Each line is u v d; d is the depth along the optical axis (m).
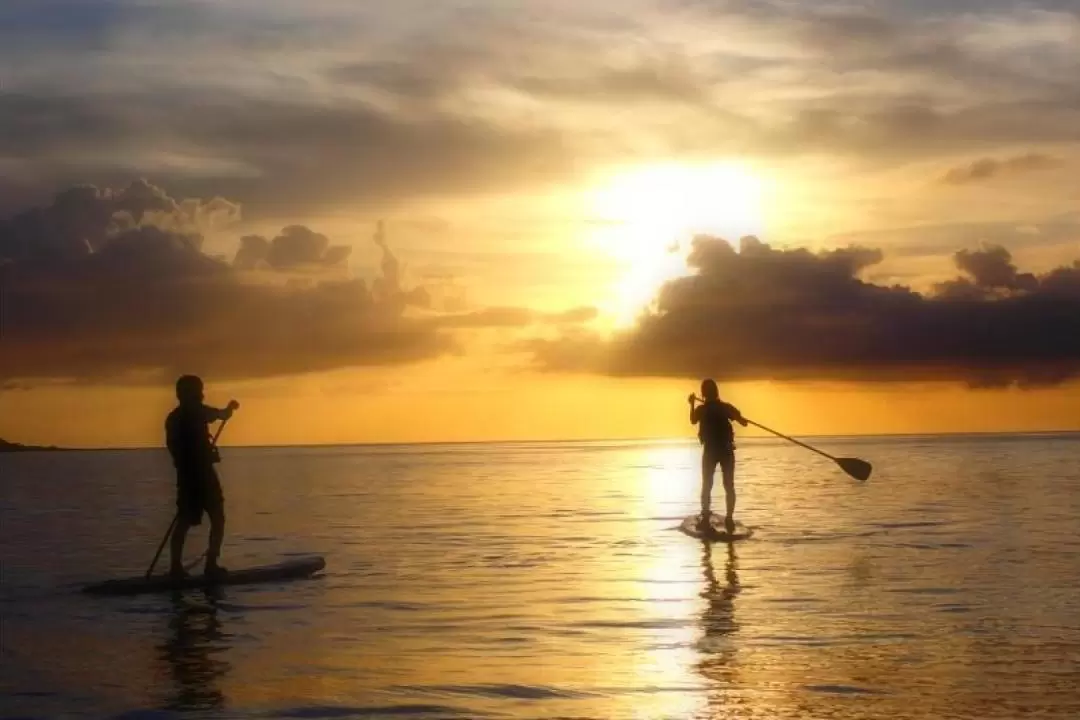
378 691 7.66
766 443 113.62
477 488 33.72
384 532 18.98
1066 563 13.63
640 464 57.53
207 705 7.34
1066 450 71.88
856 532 17.48
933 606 10.66
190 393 13.29
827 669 8.13
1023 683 7.70
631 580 12.61
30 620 10.68
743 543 16.12
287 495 31.12
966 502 23.91
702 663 8.37
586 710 7.13
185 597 12.01
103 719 7.04
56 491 36.56
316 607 11.23
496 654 8.79
